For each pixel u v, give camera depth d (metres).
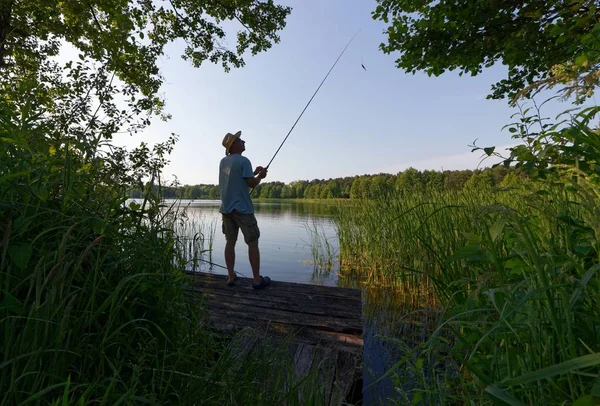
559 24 2.92
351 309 3.44
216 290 3.93
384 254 5.83
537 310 1.02
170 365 1.54
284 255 9.20
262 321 3.07
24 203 1.31
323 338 2.82
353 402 2.25
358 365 2.40
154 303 1.61
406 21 6.27
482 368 1.27
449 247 3.62
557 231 1.14
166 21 8.80
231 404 1.67
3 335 1.12
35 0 5.75
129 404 1.10
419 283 4.46
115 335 1.36
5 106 1.54
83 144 1.64
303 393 1.89
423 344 1.30
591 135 1.09
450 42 5.89
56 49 6.17
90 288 1.39
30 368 1.04
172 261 1.79
